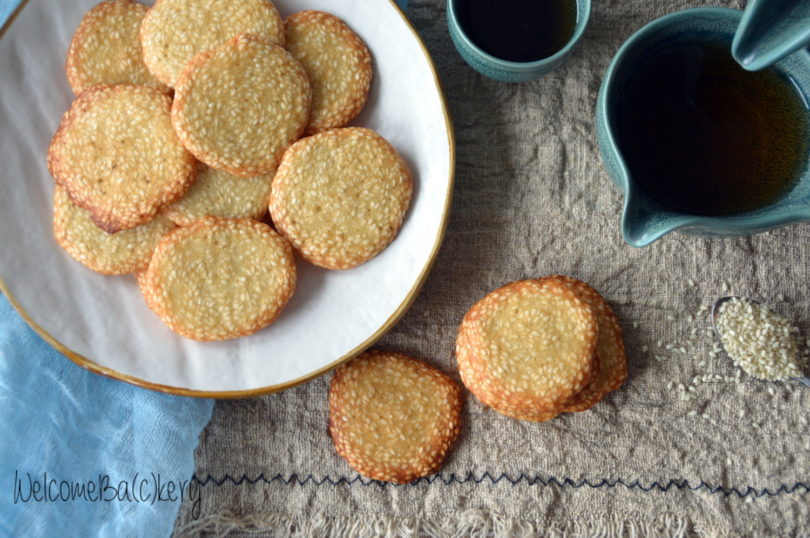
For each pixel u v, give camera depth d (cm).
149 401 45
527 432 46
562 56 42
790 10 34
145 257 44
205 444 46
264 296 43
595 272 46
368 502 46
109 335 43
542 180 46
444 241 46
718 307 46
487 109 46
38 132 44
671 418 46
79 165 43
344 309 44
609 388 45
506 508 46
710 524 45
